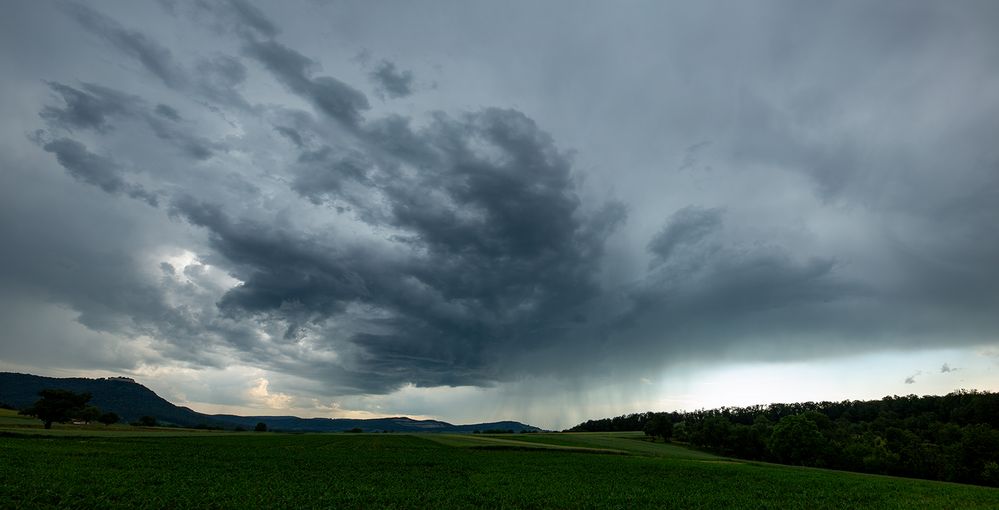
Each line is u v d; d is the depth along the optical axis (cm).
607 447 11850
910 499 4422
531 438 14000
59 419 12469
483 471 5762
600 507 3544
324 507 3206
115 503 3084
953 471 9612
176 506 3105
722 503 3922
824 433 13225
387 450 8488
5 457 5044
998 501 4450
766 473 6550
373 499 3550
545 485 4628
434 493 3906
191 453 6619
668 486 4875
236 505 3150
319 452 7612
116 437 9012
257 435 12250
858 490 4991
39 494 3209
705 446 14550
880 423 16238
